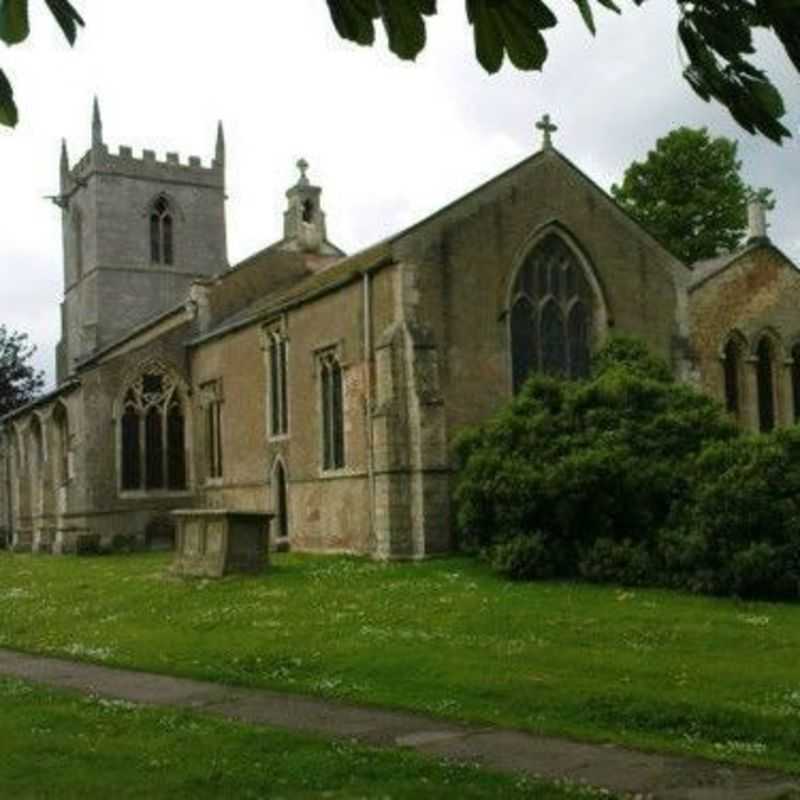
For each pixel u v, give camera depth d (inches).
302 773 432.8
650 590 966.4
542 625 804.0
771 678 610.2
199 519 1192.2
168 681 691.4
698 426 1085.8
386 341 1269.7
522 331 1365.7
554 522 1075.3
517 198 1364.4
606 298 1414.9
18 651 851.4
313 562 1263.5
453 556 1221.1
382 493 1246.9
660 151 2261.3
